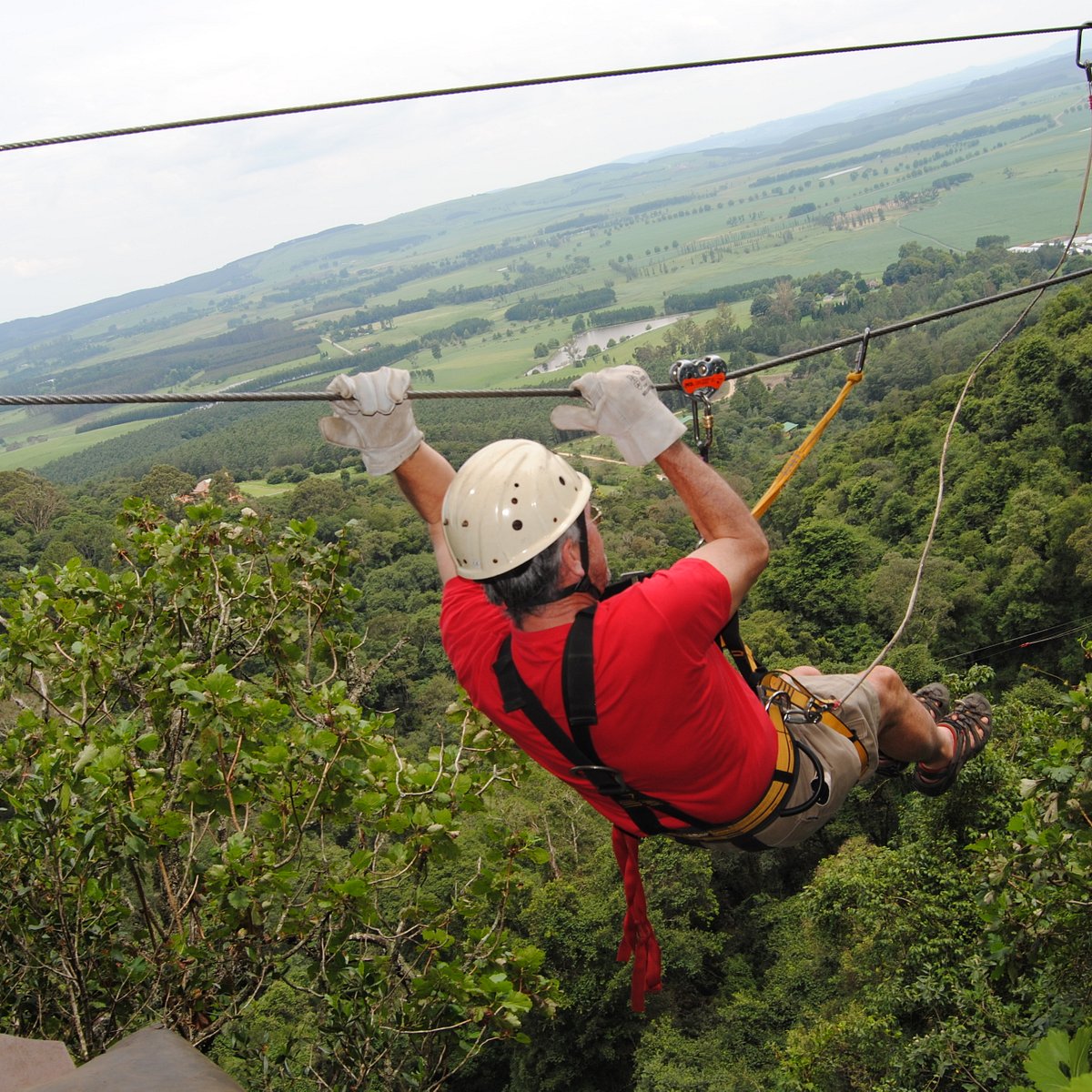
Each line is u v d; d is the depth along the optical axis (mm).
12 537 96062
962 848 15406
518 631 2453
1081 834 6660
